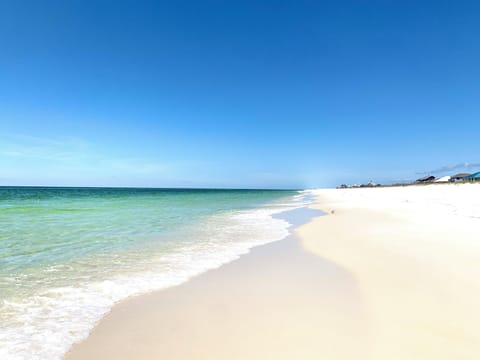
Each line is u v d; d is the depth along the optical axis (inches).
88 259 361.4
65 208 1094.4
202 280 285.3
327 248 410.0
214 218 807.7
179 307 223.0
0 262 345.1
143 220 749.3
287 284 268.8
